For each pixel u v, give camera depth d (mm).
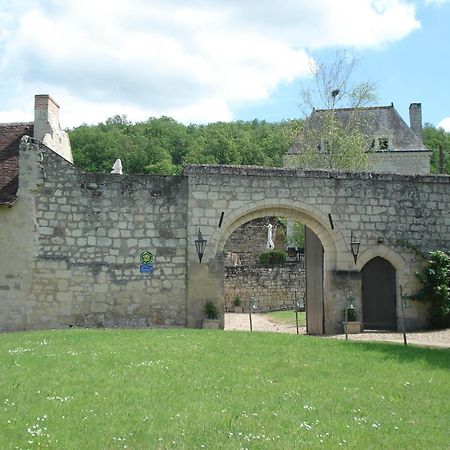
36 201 14312
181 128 70250
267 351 10156
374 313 15414
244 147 61688
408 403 7215
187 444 5527
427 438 5918
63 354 9461
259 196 14945
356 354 10070
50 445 5426
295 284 28078
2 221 14180
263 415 6465
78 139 56219
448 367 9164
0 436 5621
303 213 15250
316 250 15914
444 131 53969
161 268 14578
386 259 15484
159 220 14695
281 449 5438
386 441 5773
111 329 13406
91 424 6043
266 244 38344
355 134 30266
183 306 14516
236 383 7914
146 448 5430
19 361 8922
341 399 7277
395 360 9602
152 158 57594
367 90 29359
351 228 15297
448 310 15250
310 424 6211
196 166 14766
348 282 15086
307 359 9602
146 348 10086
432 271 15297
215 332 12438
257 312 27078
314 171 15242
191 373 8375
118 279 14438
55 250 14289
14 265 14133
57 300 14195
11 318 14016
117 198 14633
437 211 15820
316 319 15797
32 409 6500
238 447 5445
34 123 16422
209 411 6555
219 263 14609
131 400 6941
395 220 15547
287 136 31438
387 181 15602
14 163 15320
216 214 14727
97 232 14477
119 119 73438
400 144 37750
